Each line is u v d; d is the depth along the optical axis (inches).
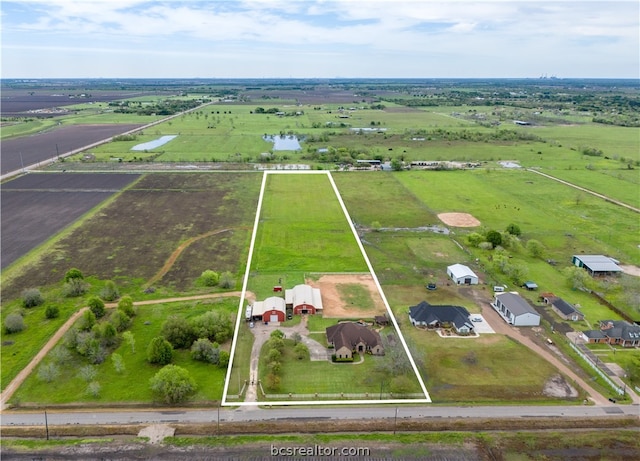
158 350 2218.3
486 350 2362.2
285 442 1740.9
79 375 2140.7
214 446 1721.2
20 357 2278.5
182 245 3703.3
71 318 2630.4
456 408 1945.1
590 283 3105.3
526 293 2974.9
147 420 1862.7
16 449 1704.0
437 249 3693.4
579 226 4249.5
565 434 1803.6
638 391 2065.7
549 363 2267.5
